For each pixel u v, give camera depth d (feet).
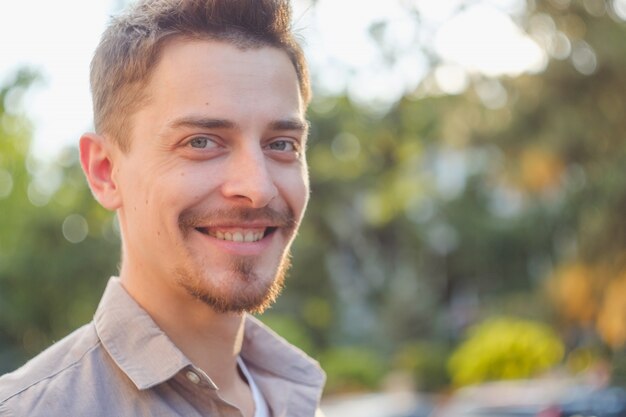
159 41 6.64
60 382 6.42
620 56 43.19
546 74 45.39
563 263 52.29
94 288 62.39
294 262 95.61
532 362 67.67
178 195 6.49
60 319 62.18
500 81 46.91
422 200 105.60
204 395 6.61
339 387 89.30
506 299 90.89
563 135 45.11
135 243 6.81
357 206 96.99
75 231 62.49
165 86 6.57
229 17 6.71
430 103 54.65
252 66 6.68
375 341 107.45
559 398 35.01
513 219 106.32
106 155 7.02
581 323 54.44
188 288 6.60
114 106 6.85
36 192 60.90
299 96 7.00
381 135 74.90
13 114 47.83
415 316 106.52
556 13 44.29
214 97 6.53
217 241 6.57
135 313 6.69
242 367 7.70
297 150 6.95
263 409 7.64
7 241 59.62
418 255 115.14
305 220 95.91
